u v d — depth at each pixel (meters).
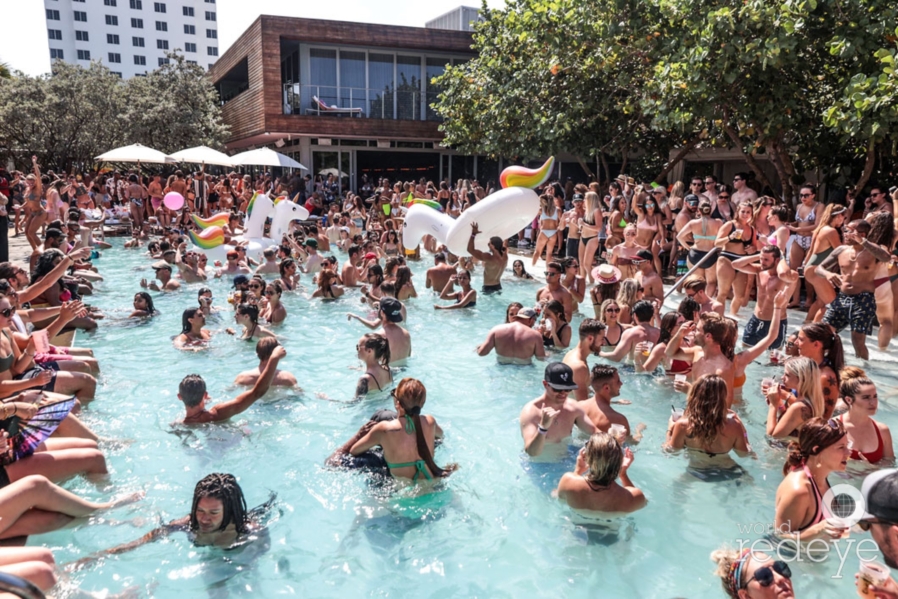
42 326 7.40
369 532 4.35
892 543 2.79
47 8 81.44
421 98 26.81
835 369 5.41
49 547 4.09
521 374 7.31
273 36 24.00
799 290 9.84
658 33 12.61
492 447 5.54
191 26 90.50
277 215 16.14
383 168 27.47
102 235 17.94
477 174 28.39
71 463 4.73
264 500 4.69
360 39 24.97
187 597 3.69
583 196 13.16
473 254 11.01
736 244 9.29
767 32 10.37
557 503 4.66
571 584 3.82
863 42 9.63
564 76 16.44
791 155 14.20
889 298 7.39
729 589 3.06
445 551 4.14
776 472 5.00
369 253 12.26
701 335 5.86
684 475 4.98
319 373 7.39
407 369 7.50
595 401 5.48
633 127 17.36
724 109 12.18
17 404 4.49
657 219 10.94
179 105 32.66
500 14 18.58
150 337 8.67
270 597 3.70
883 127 9.02
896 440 5.50
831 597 3.50
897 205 7.73
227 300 10.84
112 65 86.44
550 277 8.81
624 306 8.23
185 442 5.57
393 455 4.88
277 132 24.59
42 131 33.00
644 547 4.15
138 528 4.34
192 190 22.56
